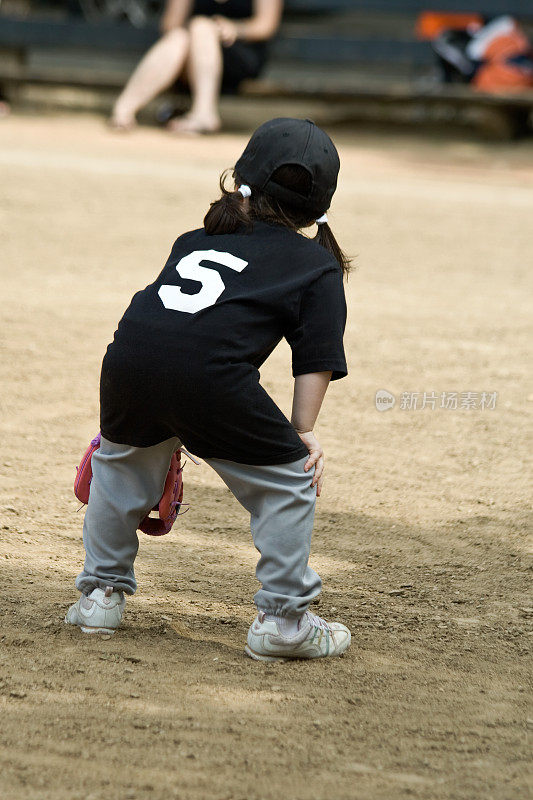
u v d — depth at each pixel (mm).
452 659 11062
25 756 8695
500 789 8594
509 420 18984
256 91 49906
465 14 50375
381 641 11422
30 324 22656
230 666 10594
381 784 8570
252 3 49375
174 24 49031
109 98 54875
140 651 10789
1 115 50812
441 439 18062
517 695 10312
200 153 44125
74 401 18828
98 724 9273
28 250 28594
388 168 43844
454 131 52281
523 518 15133
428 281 28000
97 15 55844
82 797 8156
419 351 22359
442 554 13914
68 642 10891
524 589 12961
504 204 38000
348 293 26531
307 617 10891
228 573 13125
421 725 9602
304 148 10273
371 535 14430
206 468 16750
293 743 9141
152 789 8312
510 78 50156
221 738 9148
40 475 15805
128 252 28953
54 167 39344
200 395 9781
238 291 10000
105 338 22125
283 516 10352
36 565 12938
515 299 26688
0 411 18141
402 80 57125
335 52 51562
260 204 10461
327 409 19172
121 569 11102
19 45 53500
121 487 10695
